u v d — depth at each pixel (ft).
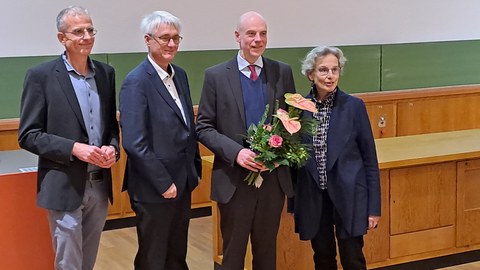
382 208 12.95
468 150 13.52
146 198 9.75
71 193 9.29
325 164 10.52
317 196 10.61
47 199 9.27
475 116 23.02
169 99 9.80
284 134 9.63
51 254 10.07
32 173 9.81
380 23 22.90
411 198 13.20
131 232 17.26
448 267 13.89
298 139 9.87
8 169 10.04
